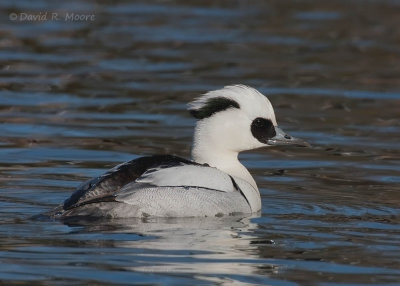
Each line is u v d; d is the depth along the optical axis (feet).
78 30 99.45
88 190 39.93
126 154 55.72
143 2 118.01
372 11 112.37
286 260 35.47
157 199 40.22
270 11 113.19
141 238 37.35
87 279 32.35
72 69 81.35
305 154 57.72
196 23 104.88
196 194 40.93
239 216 42.06
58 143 58.08
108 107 68.49
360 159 56.18
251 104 44.57
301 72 82.28
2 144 57.41
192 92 73.46
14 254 34.78
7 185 47.32
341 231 40.06
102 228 38.52
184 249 36.22
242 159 56.65
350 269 34.53
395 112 69.10
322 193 47.91
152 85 75.87
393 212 43.88
